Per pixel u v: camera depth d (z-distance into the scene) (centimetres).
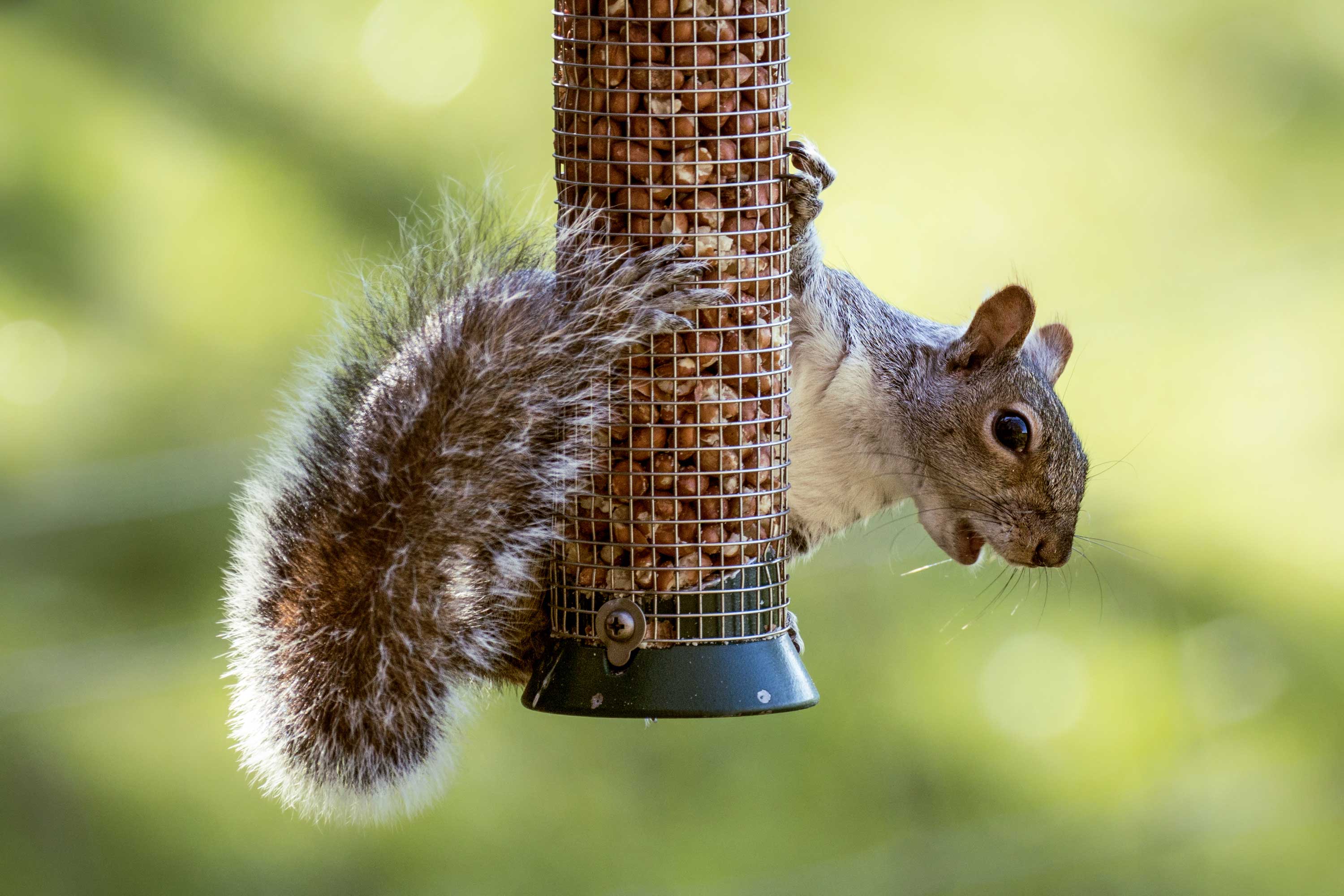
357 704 829
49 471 1714
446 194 902
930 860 1817
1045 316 1912
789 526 951
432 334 828
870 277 1883
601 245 803
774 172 821
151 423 1753
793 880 1797
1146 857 1855
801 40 1989
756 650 802
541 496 808
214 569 1759
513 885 1766
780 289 830
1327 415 1972
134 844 1700
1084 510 1945
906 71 2009
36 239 1770
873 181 1941
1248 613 1941
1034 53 2048
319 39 1919
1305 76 2095
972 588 1911
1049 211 1973
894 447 945
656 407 804
